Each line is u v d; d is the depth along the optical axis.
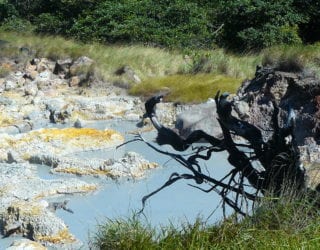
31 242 7.82
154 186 10.06
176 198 9.34
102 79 19.00
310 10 26.84
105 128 14.79
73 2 30.81
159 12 27.38
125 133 14.06
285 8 25.89
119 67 19.56
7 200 9.41
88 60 20.64
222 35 26.42
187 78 17.94
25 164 11.40
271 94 12.44
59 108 16.20
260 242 6.14
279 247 6.00
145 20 26.92
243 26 26.16
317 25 27.39
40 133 12.92
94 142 12.69
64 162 11.34
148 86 17.56
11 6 35.00
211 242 6.60
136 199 9.46
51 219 8.39
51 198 9.73
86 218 8.80
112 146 12.73
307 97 10.71
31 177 10.48
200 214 7.96
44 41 25.91
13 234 8.43
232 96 13.91
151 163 11.08
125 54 20.88
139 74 19.45
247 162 6.66
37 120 15.80
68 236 8.13
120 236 7.23
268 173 6.61
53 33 30.95
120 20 27.83
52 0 33.34
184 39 25.75
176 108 15.63
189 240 6.72
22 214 8.53
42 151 12.20
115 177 10.61
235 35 26.17
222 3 27.23
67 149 12.42
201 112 13.44
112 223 7.55
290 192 6.56
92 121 15.56
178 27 26.52
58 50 22.72
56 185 10.03
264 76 12.80
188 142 6.63
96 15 28.59
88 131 13.13
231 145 6.63
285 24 25.55
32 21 34.75
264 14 25.72
